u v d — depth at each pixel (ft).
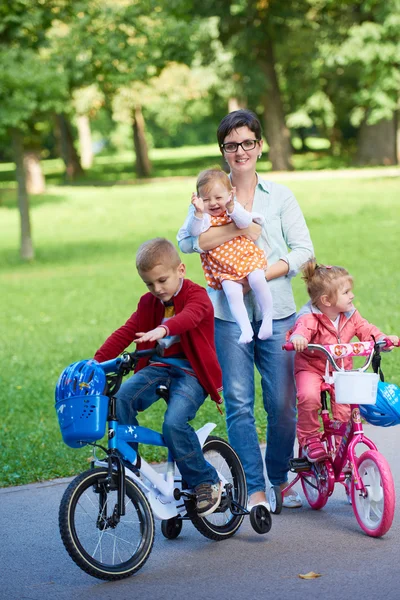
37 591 21.89
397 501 26.73
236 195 26.30
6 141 119.03
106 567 21.98
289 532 25.00
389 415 24.08
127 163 331.16
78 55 102.58
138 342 22.11
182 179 235.20
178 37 104.42
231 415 26.07
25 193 117.39
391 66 161.99
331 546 23.54
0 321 73.36
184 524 26.71
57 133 284.41
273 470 27.25
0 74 97.81
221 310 26.02
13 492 30.68
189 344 23.75
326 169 226.99
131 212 167.12
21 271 107.76
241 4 198.49
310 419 25.54
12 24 101.14
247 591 20.89
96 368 21.99
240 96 217.97
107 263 109.19
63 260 115.44
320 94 256.11
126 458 22.67
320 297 25.20
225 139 25.93
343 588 20.58
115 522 22.15
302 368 25.93
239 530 25.68
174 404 23.35
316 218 132.36
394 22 157.48
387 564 21.89
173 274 23.32
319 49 193.88
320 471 25.79
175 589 21.38
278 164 231.71
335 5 189.98
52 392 46.78
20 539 25.94
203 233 25.36
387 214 131.13
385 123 228.63
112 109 228.22
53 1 102.17
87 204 187.11
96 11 102.47
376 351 24.61
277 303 26.05
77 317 72.59
